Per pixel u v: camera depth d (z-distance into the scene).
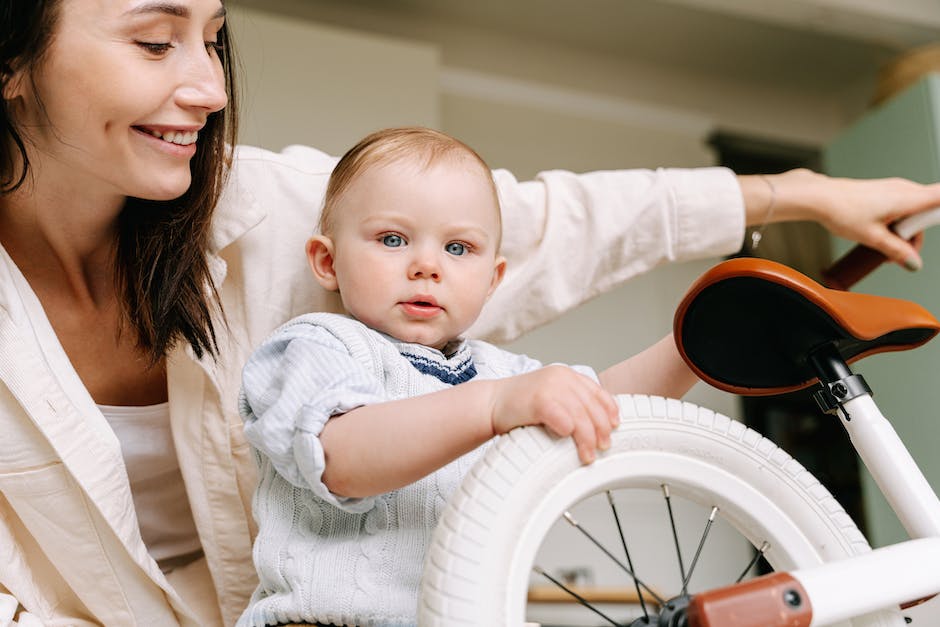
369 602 0.67
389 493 0.71
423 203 0.77
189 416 0.90
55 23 0.68
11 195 0.80
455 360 0.79
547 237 1.01
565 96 3.31
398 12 3.05
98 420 0.82
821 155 3.52
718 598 0.52
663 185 1.04
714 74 3.41
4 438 0.80
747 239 3.19
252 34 2.54
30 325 0.80
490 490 0.58
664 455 0.62
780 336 0.69
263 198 0.94
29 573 0.88
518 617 0.56
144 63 0.71
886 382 2.33
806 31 3.12
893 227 1.03
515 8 3.06
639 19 3.11
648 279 3.37
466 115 3.20
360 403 0.65
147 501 0.98
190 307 0.86
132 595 0.88
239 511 0.92
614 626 0.64
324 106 2.57
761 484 0.64
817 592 0.53
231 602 0.94
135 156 0.74
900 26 3.01
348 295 0.78
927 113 2.38
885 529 2.18
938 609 0.65
